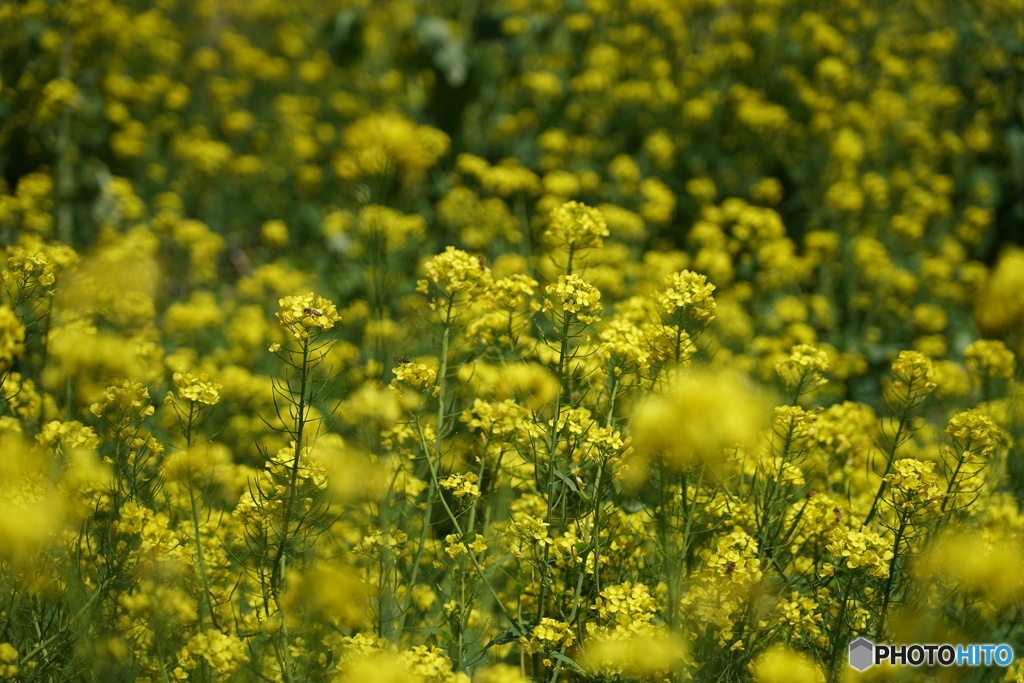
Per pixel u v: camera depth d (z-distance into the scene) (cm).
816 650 196
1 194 450
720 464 188
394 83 607
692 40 701
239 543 208
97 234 488
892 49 709
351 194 466
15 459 187
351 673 170
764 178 577
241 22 812
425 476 232
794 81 645
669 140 579
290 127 637
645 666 175
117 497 187
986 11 650
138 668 173
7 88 473
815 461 237
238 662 172
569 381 213
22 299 210
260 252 547
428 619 215
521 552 194
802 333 410
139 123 586
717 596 185
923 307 484
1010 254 486
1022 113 599
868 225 563
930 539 192
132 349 265
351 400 243
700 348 232
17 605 169
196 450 193
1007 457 240
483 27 630
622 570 214
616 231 479
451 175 518
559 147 544
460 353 254
